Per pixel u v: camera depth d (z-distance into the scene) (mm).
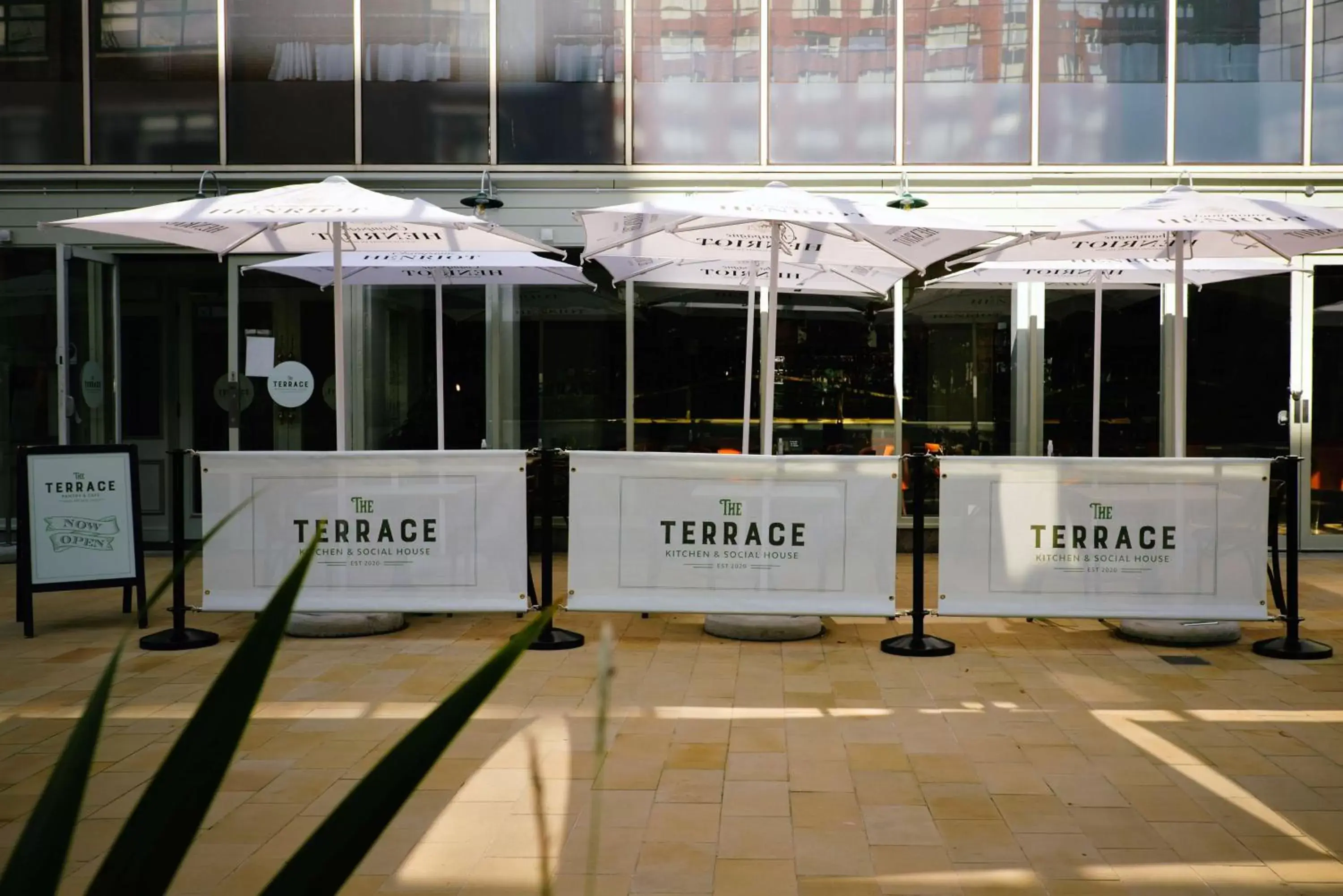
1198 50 10578
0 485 10914
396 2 10719
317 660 6422
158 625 7469
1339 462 10594
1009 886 3408
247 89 10734
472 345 10805
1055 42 10633
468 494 6922
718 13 10711
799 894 3359
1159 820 3953
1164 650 6730
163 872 941
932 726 5121
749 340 7902
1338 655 6590
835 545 6746
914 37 10680
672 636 7062
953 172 10625
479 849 3705
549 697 5605
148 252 10953
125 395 12273
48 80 10766
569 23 10719
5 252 10875
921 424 10773
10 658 6508
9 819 3971
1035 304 10641
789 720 5227
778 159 10719
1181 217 6441
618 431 10773
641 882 3449
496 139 10727
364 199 6730
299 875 913
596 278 10750
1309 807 4082
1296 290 10562
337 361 7172
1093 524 6680
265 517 6922
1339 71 10539
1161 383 10633
